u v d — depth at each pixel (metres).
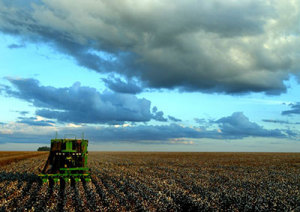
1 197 18.34
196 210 16.88
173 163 56.59
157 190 21.42
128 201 17.88
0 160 53.75
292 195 20.72
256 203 18.33
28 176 28.64
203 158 78.75
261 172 39.22
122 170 37.72
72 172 25.20
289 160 71.25
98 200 17.67
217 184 25.41
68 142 26.44
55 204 16.56
